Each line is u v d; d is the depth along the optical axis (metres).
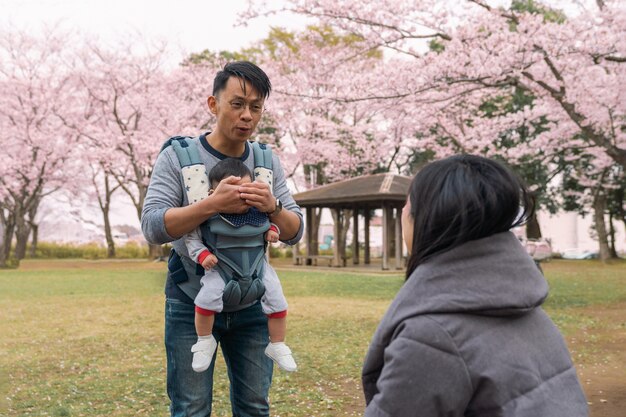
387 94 14.87
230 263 2.60
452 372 1.41
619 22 12.11
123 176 31.58
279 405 5.53
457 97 15.59
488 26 13.61
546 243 27.81
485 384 1.42
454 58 13.34
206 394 2.74
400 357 1.43
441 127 23.69
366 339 9.00
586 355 7.61
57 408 5.40
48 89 28.81
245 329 2.83
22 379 6.71
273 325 2.76
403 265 24.91
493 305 1.45
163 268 26.28
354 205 27.11
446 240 1.52
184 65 31.98
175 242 2.70
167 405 5.57
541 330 1.57
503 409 1.41
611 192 31.83
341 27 14.48
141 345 8.85
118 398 5.86
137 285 18.27
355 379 6.53
